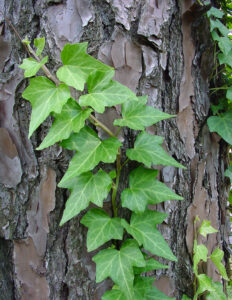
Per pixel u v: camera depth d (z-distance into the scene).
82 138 0.31
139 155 0.32
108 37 0.34
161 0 0.36
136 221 0.33
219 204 0.44
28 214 0.36
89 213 0.33
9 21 0.35
